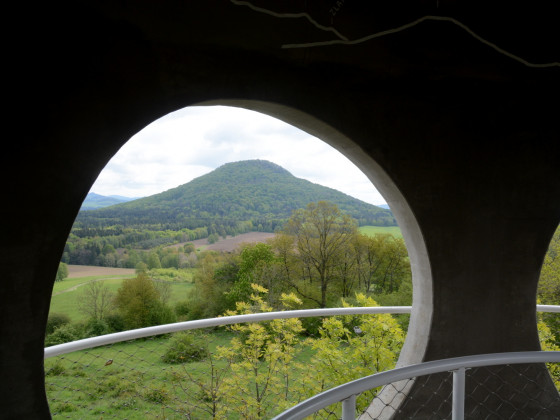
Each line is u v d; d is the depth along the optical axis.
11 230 1.65
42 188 1.72
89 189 1.82
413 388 2.47
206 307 17.80
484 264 2.56
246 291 17.12
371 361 3.71
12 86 1.68
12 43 1.68
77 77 1.79
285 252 17.25
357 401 3.38
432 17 2.44
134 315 16.02
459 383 1.13
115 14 1.85
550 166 2.69
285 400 3.39
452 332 2.49
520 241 2.62
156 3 1.91
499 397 2.55
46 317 1.72
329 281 16.89
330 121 2.28
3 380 1.62
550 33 2.66
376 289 16.75
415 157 2.47
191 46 1.99
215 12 2.01
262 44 2.12
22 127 1.69
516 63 2.64
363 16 2.30
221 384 3.28
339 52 2.28
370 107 2.38
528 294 2.62
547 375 2.62
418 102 2.48
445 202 2.51
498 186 2.61
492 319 2.55
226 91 2.05
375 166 2.44
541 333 4.39
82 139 1.79
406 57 2.43
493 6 2.52
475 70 2.57
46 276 1.72
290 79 2.19
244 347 3.58
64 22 1.77
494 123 2.62
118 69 1.86
